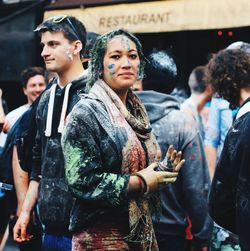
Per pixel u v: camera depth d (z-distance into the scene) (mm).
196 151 4109
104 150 3086
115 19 8328
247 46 3570
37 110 4004
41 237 4293
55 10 8922
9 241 7570
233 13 7473
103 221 3090
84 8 8617
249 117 3008
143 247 3133
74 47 3906
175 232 4113
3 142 5016
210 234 4180
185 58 9320
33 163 4117
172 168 3115
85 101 3131
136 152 3129
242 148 2996
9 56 9672
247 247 2963
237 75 3439
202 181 4109
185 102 6273
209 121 5094
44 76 6156
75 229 3129
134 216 3061
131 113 3297
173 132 4078
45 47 3904
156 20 8008
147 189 3039
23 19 9547
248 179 2961
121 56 3195
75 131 3070
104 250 3082
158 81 4383
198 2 7723
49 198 3768
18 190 4461
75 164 3051
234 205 3174
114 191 3002
